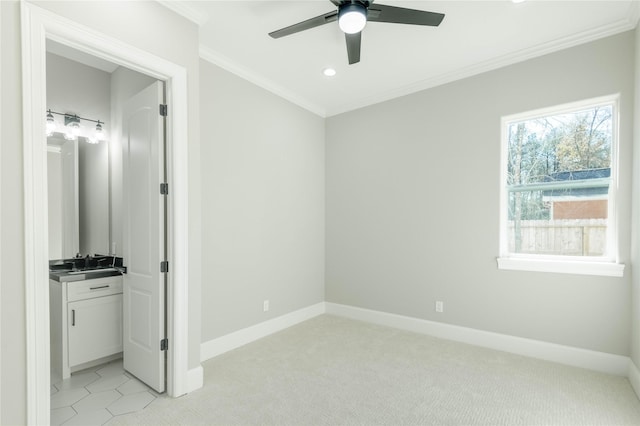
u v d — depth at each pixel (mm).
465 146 3293
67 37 1684
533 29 2562
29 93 1510
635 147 2402
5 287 1446
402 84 3596
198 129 2381
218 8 2303
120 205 3146
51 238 2971
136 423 1942
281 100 3746
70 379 2506
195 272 2352
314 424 1938
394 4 2270
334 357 2902
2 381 1437
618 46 2533
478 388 2348
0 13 1442
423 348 3105
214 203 3006
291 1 2234
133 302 2529
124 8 1930
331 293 4371
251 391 2309
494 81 3117
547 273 2838
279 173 3727
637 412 2045
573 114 2818
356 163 4137
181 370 2240
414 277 3627
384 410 2082
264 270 3523
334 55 2980
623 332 2521
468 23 2475
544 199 2947
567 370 2621
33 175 1516
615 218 2596
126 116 2623
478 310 3199
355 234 4137
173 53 2203
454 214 3357
